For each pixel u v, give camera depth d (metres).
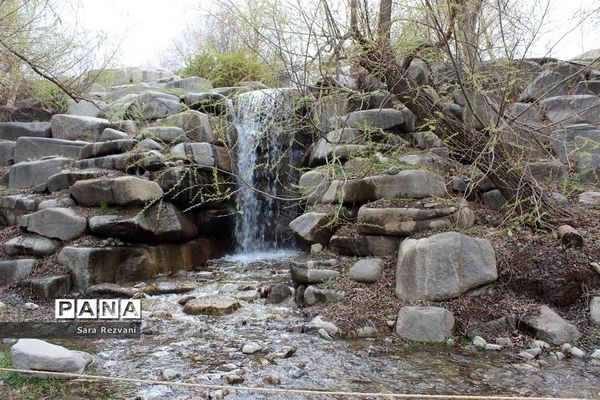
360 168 4.45
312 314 3.78
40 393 2.57
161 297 4.39
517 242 3.76
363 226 4.13
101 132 6.37
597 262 3.53
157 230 4.89
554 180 4.57
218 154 5.86
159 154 5.28
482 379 2.69
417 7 3.47
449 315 3.31
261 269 5.40
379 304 3.64
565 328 3.15
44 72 5.02
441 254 3.52
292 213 6.52
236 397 2.53
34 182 5.72
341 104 4.74
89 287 4.44
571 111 5.11
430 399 2.46
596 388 2.55
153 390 2.62
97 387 2.65
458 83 3.89
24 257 4.77
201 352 3.18
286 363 2.96
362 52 3.79
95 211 4.91
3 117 7.02
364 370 2.84
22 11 4.52
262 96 6.16
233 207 6.20
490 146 3.79
